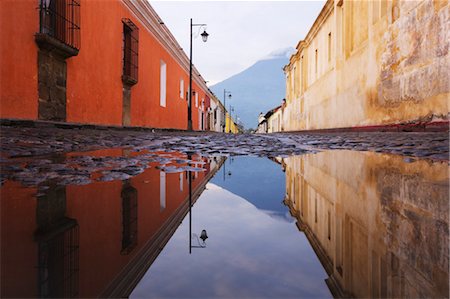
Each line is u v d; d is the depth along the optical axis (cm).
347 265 70
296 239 91
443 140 483
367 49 1005
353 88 1144
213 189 188
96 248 82
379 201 151
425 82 675
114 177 217
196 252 79
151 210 132
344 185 200
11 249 80
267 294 55
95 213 124
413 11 722
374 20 952
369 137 682
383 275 65
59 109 759
